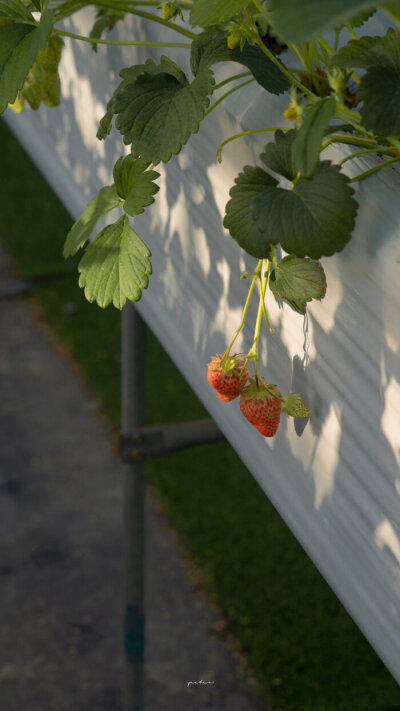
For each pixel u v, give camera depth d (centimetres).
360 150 97
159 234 129
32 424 459
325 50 108
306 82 110
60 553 384
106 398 471
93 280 105
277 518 387
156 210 128
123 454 191
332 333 95
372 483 93
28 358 509
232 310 112
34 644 342
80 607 358
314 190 90
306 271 95
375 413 91
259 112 106
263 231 90
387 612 93
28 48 103
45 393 481
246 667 326
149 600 355
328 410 97
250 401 102
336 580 100
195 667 328
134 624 218
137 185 105
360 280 91
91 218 109
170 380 471
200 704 313
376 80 89
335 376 95
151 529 387
